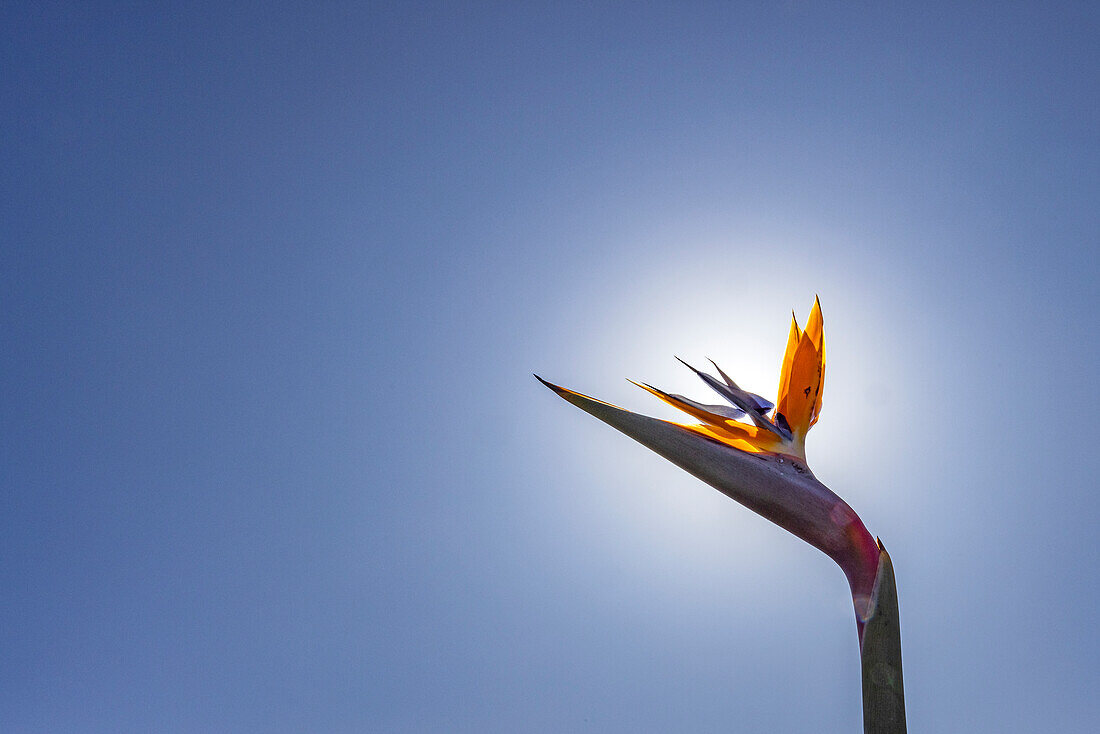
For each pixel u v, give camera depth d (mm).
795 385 704
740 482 686
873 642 627
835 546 664
